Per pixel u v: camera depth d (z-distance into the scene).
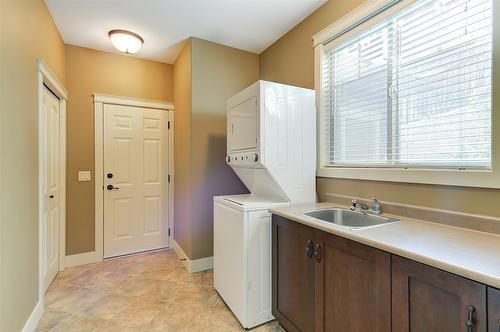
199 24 2.58
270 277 1.93
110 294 2.31
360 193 1.93
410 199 1.60
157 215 3.53
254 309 1.86
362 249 1.18
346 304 1.27
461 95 1.41
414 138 1.63
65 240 2.91
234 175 3.05
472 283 0.82
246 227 1.84
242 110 2.15
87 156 3.08
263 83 1.92
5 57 1.47
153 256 3.28
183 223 3.13
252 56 3.22
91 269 2.87
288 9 2.33
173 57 3.37
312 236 1.49
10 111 1.53
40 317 1.95
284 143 2.02
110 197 3.23
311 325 1.49
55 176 2.68
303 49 2.49
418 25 1.59
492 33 1.25
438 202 1.46
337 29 2.08
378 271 1.11
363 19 1.88
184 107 3.05
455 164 1.43
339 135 2.18
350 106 2.07
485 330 0.79
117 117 3.26
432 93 1.54
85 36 2.80
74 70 3.00
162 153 3.55
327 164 2.25
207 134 2.90
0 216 1.40
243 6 2.29
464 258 0.91
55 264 2.68
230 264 2.03
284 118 2.02
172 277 2.68
